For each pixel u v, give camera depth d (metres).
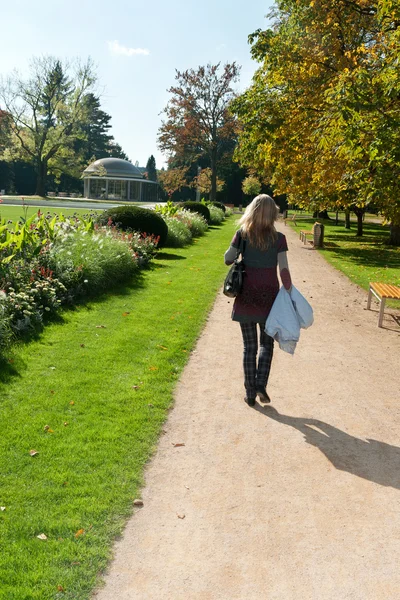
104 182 76.12
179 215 23.75
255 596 2.49
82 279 9.20
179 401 4.93
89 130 101.75
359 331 8.03
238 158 20.11
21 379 5.22
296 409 4.85
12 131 67.25
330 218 54.22
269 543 2.89
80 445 3.92
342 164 14.88
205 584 2.55
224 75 58.94
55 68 62.72
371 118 9.56
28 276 8.06
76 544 2.79
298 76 16.64
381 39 13.98
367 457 3.95
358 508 3.26
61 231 10.31
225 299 9.98
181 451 3.93
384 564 2.75
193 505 3.23
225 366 6.04
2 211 33.66
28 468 3.56
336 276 14.12
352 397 5.22
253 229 4.43
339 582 2.60
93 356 6.07
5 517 2.99
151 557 2.74
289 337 4.31
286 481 3.55
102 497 3.24
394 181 10.05
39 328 7.03
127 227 16.17
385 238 28.34
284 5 18.89
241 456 3.89
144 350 6.45
